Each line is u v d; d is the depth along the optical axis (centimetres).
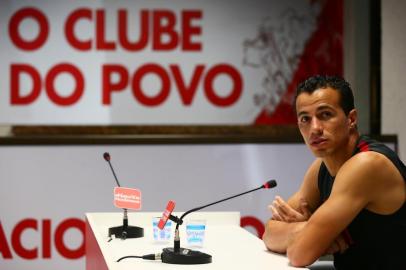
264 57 688
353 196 278
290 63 691
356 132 297
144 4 675
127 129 677
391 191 281
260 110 689
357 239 290
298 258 276
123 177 626
